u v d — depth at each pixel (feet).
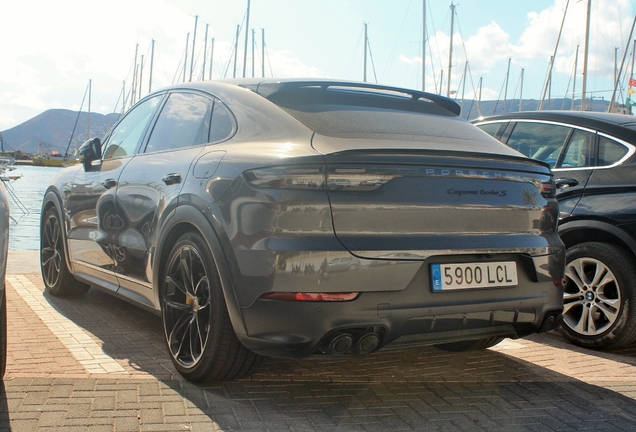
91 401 8.50
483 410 8.97
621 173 12.96
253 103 9.87
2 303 8.61
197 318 9.32
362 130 9.08
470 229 8.71
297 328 7.86
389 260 8.05
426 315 8.27
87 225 13.66
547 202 9.76
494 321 8.93
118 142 13.64
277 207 8.00
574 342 13.34
